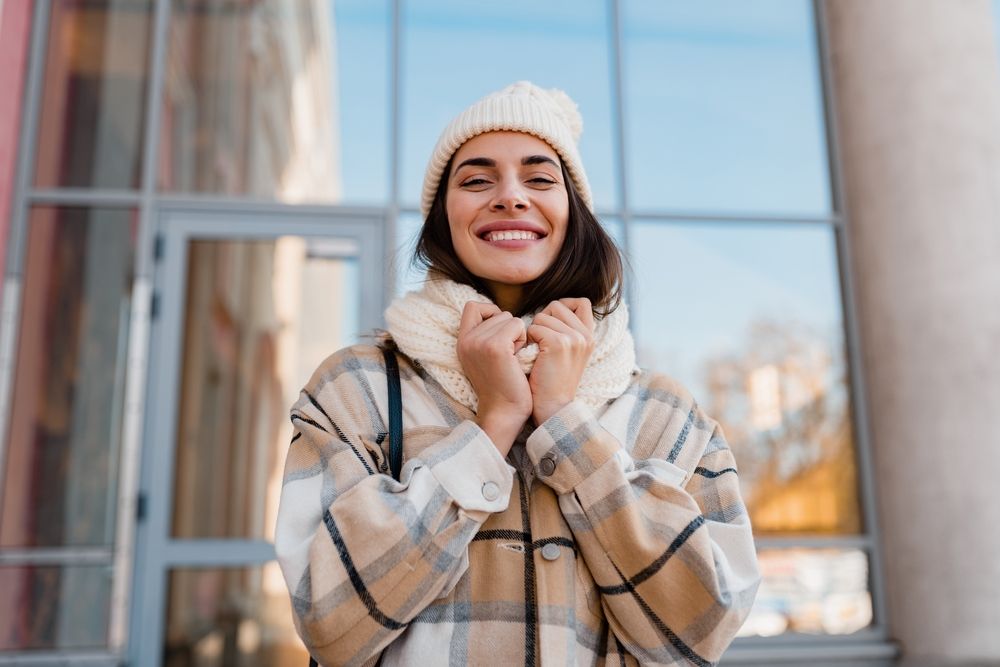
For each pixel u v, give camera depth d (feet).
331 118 14.53
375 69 14.84
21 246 13.23
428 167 4.15
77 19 14.28
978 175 13.76
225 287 13.48
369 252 13.88
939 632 12.74
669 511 3.30
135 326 13.00
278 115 14.47
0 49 13.05
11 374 12.75
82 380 12.84
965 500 12.81
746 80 15.69
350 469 3.29
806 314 14.78
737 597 3.26
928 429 13.21
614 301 4.04
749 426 14.21
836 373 14.57
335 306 13.58
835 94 15.52
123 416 12.76
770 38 15.92
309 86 14.65
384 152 14.46
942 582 12.80
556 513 3.40
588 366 3.75
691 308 14.60
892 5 14.53
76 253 13.35
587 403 3.66
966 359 13.19
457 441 3.30
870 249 14.40
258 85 14.53
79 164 13.69
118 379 12.88
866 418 14.29
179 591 12.35
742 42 15.84
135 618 12.16
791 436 14.25
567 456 3.32
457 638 3.16
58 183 13.61
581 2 15.67
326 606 2.96
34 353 12.92
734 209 15.11
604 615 3.35
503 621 3.20
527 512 3.42
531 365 3.55
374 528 3.02
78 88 14.02
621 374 3.76
